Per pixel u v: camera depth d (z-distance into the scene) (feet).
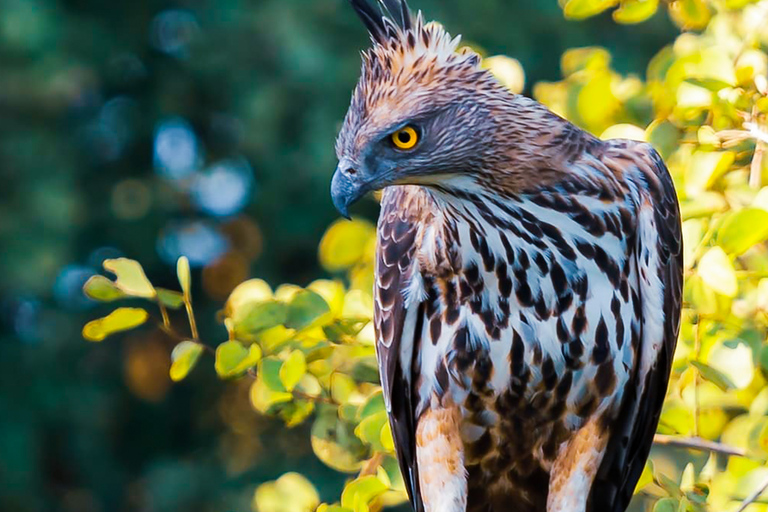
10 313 72.33
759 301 31.91
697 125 33.65
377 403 32.53
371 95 29.71
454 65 29.48
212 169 73.51
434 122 29.30
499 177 29.73
